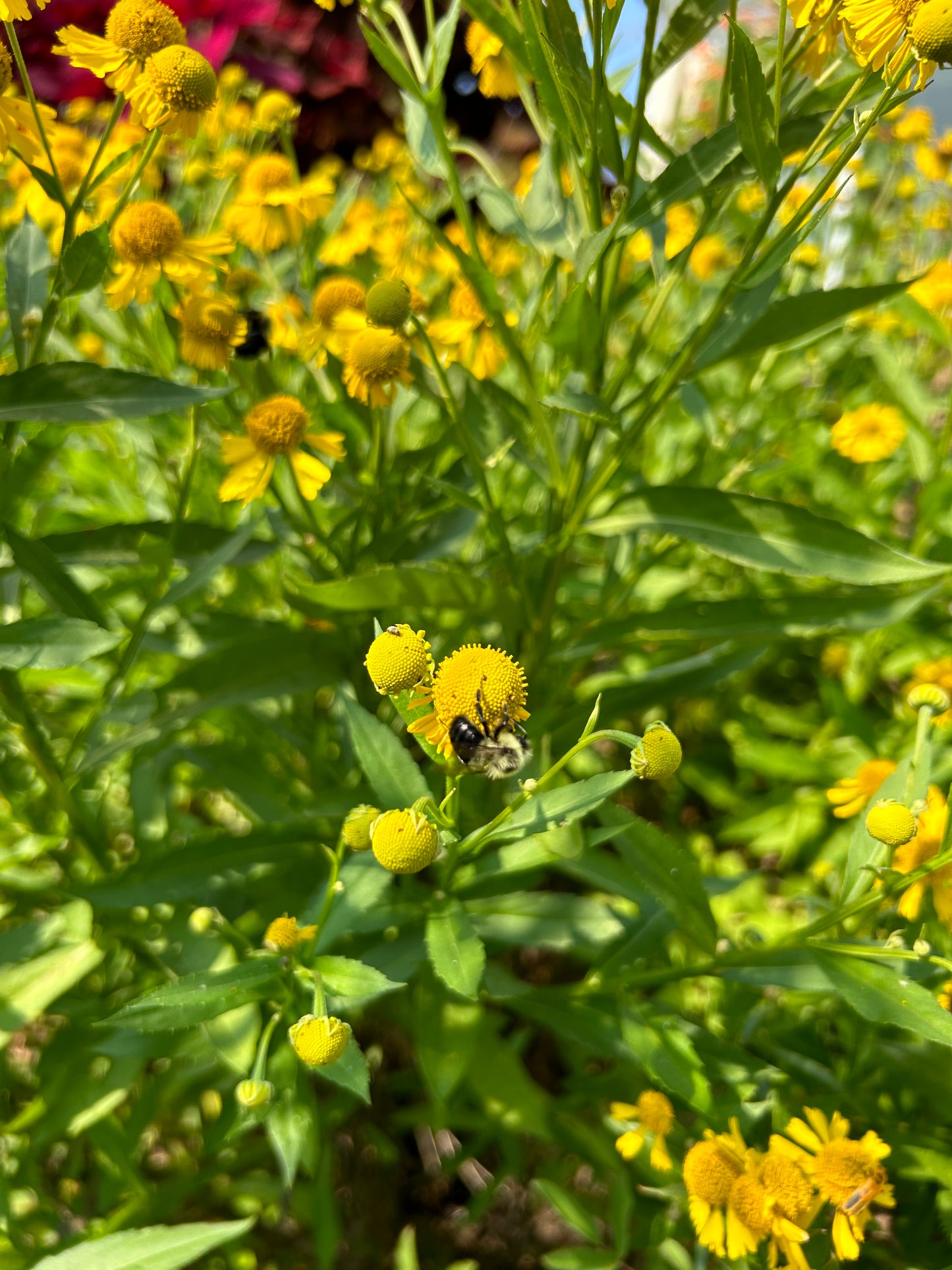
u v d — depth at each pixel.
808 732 0.35
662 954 0.26
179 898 0.20
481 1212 0.23
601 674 0.33
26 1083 0.25
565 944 0.21
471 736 0.16
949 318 0.37
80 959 0.20
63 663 0.16
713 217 0.20
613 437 0.25
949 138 0.40
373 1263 0.26
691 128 0.52
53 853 0.23
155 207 0.21
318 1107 0.23
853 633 0.33
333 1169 0.27
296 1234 0.26
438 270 0.29
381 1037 0.28
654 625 0.23
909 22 0.15
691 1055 0.18
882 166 0.45
